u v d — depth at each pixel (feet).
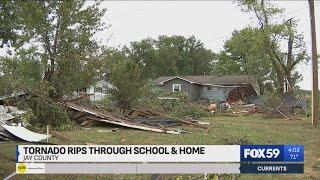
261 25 123.65
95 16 82.79
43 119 60.18
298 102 107.55
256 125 78.59
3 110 45.03
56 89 75.92
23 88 40.63
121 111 85.92
